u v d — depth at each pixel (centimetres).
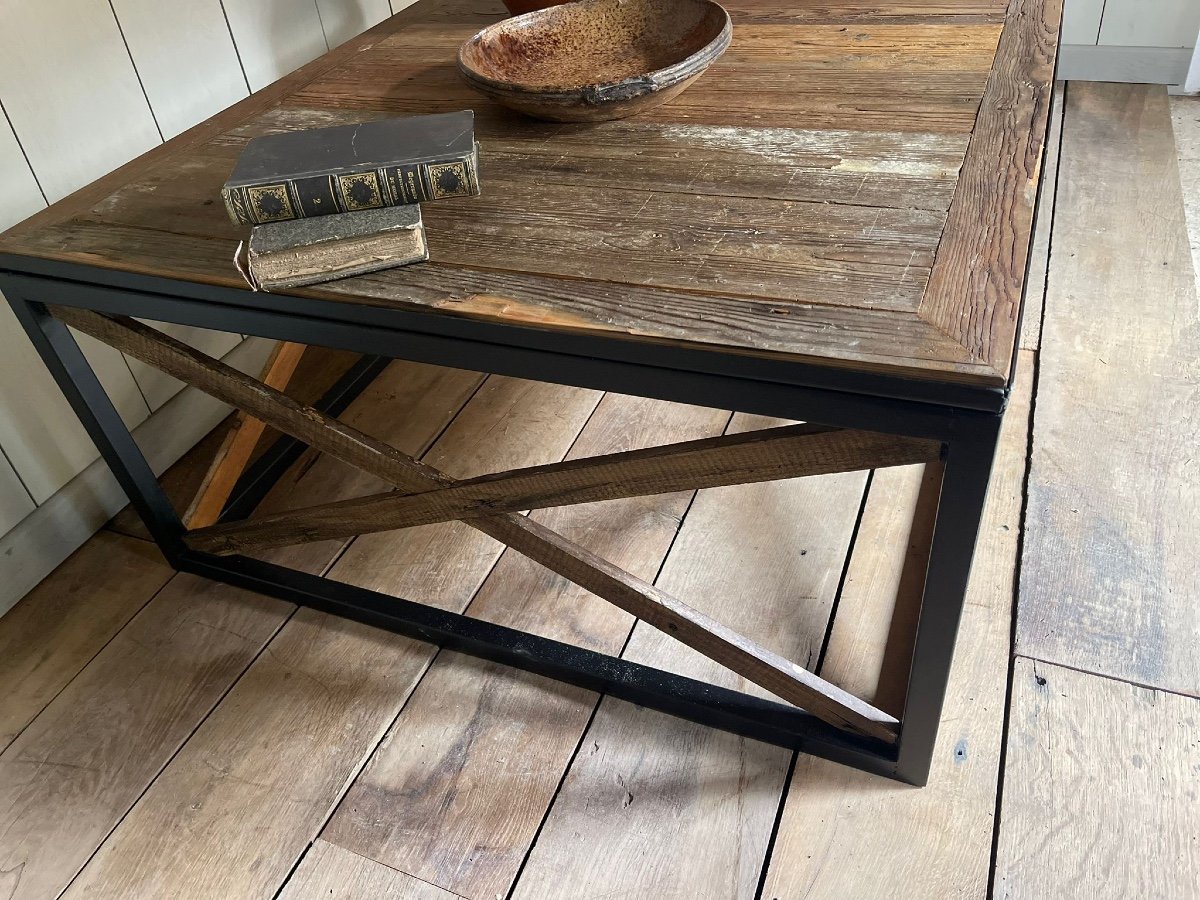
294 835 104
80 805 109
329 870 101
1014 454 138
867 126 105
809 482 139
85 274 101
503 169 105
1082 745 103
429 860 101
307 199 92
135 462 126
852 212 89
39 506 139
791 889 95
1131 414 142
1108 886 91
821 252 84
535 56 131
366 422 161
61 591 138
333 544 139
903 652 110
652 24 133
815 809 101
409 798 106
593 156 106
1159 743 102
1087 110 226
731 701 108
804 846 98
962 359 70
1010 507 130
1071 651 112
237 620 130
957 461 74
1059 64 240
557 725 112
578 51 132
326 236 89
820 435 80
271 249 88
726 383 78
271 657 124
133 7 138
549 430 155
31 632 132
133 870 103
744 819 101
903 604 115
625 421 156
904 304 76
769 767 106
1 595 134
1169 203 190
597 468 92
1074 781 100
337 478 152
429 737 112
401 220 90
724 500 138
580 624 124
